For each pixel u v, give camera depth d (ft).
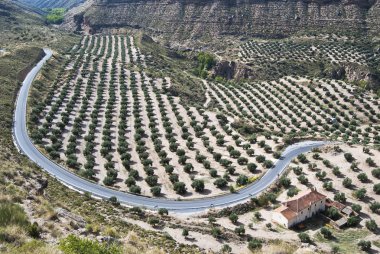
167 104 555.28
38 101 511.81
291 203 283.38
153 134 436.35
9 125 424.87
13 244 99.71
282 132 488.44
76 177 331.36
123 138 425.28
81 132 443.32
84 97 544.62
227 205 300.40
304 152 389.60
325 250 239.50
